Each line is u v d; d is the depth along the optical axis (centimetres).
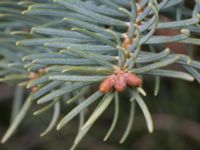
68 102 29
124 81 28
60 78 28
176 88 63
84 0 34
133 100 30
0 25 38
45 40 29
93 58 28
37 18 37
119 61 29
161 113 65
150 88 63
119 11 31
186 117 65
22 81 38
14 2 36
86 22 29
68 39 29
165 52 28
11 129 35
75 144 28
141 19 30
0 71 37
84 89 30
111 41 29
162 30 38
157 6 27
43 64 29
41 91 29
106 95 29
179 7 32
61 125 27
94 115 28
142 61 29
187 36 28
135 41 28
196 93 63
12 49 38
